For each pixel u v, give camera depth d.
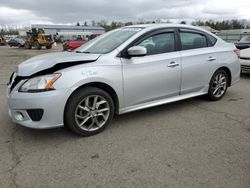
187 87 4.76
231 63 5.46
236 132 3.84
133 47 3.79
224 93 5.58
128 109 4.07
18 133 3.82
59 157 3.14
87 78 3.51
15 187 2.57
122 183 2.62
